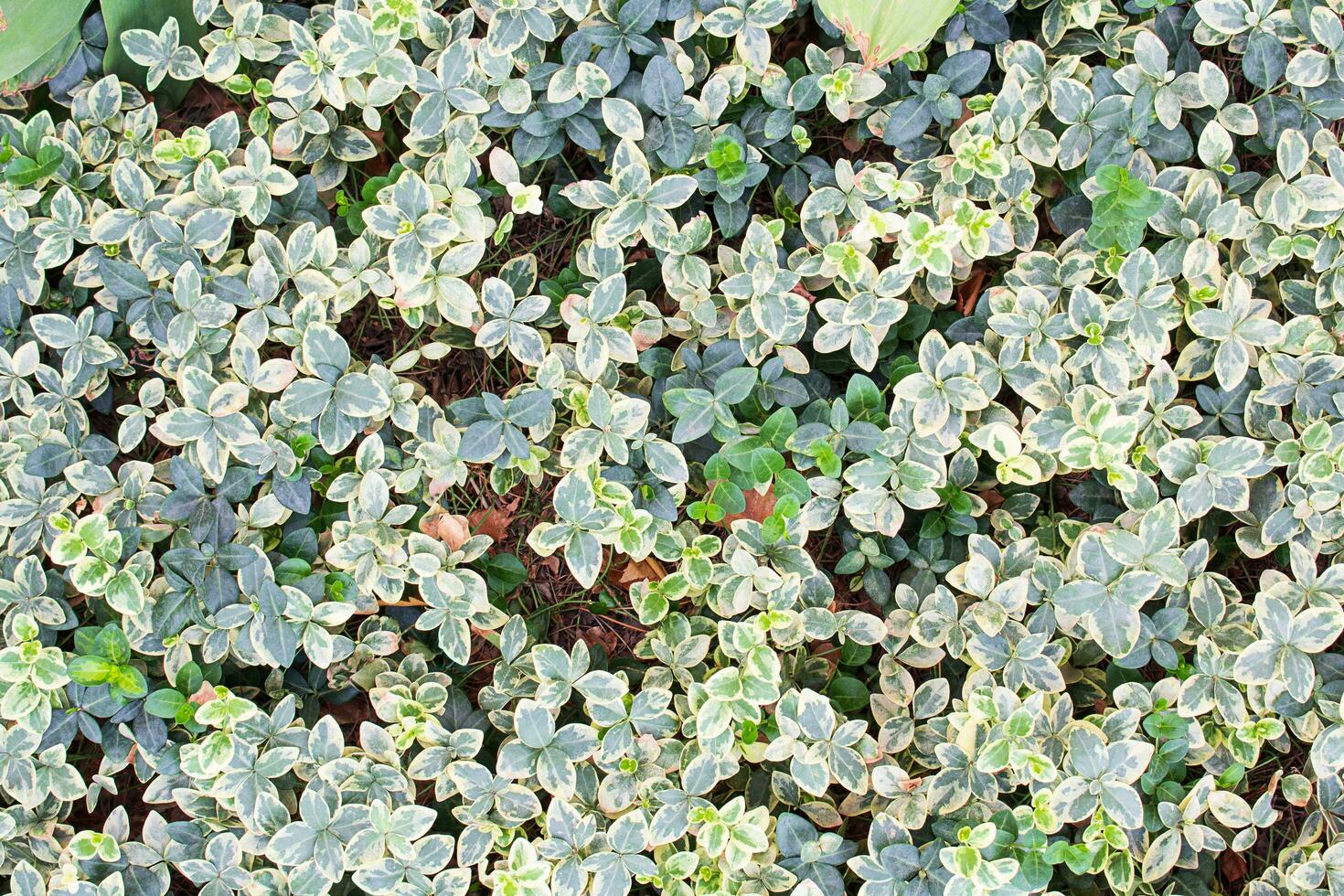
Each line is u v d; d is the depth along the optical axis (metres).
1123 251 1.56
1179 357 1.57
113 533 1.54
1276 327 1.54
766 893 1.55
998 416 1.56
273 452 1.56
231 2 1.58
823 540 1.62
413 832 1.54
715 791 1.60
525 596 1.63
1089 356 1.55
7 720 1.56
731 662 1.59
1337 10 1.56
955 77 1.56
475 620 1.57
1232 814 1.55
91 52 1.61
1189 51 1.57
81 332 1.57
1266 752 1.61
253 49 1.59
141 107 1.61
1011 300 1.56
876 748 1.55
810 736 1.54
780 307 1.56
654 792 1.55
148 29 1.60
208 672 1.56
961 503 1.57
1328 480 1.54
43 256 1.57
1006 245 1.56
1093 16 1.58
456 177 1.56
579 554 1.55
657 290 1.64
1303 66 1.55
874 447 1.55
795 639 1.57
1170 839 1.55
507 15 1.56
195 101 1.67
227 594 1.55
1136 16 1.59
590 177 1.64
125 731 1.54
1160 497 1.57
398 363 1.58
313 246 1.57
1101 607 1.54
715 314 1.58
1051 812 1.53
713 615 1.62
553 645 1.55
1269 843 1.60
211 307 1.56
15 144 1.60
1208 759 1.57
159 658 1.57
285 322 1.56
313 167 1.61
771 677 1.54
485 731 1.59
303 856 1.54
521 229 1.65
